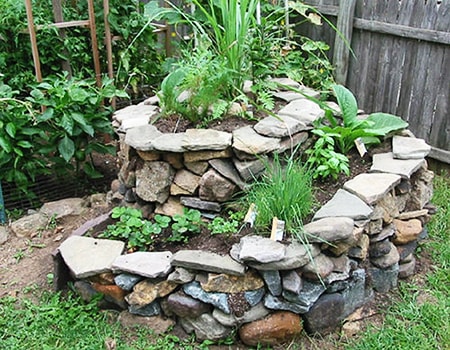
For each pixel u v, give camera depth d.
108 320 2.41
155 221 2.63
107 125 3.41
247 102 2.88
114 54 4.21
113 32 4.11
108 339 2.29
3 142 3.07
